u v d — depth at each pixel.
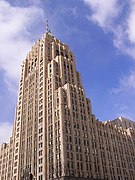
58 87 141.50
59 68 153.38
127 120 196.12
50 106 134.12
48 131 126.25
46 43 168.50
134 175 147.38
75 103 133.12
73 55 177.50
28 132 142.12
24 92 165.88
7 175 146.88
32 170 123.00
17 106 167.00
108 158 136.12
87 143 125.00
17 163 137.62
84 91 145.00
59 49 171.12
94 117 141.00
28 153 133.12
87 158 119.38
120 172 138.12
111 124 155.75
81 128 126.56
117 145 149.12
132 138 164.62
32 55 177.62
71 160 110.56
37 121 137.75
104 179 121.69
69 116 125.00
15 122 162.88
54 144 116.62
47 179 111.81
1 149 166.75
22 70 180.75
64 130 116.88
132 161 153.00
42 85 148.00
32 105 150.25
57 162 110.56
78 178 107.50
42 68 156.25
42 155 120.75
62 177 103.06
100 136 140.12
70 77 154.62
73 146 115.44
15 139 151.75
